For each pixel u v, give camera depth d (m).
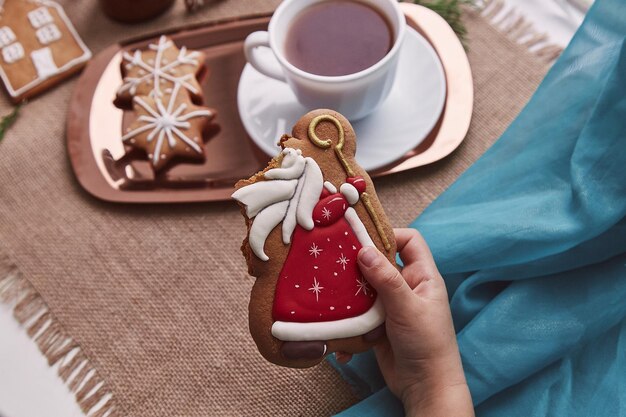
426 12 0.63
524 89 0.62
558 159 0.54
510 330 0.52
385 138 0.59
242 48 0.63
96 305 0.57
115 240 0.58
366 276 0.44
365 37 0.57
